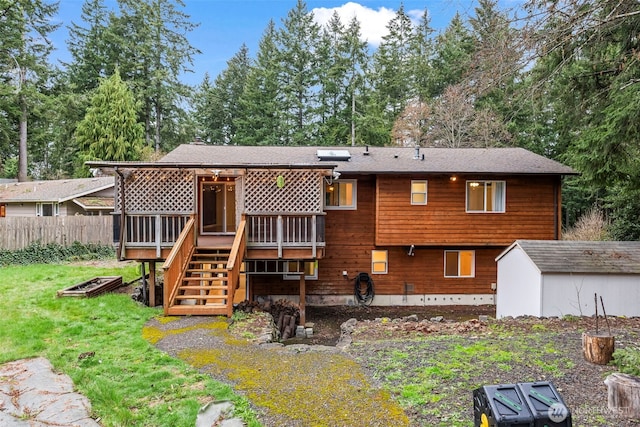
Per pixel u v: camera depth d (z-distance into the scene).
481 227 12.34
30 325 6.78
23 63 22.95
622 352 5.03
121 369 5.11
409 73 28.14
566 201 23.92
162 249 9.37
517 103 10.04
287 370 5.09
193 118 33.88
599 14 7.74
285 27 31.42
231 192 12.27
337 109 29.61
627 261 8.84
